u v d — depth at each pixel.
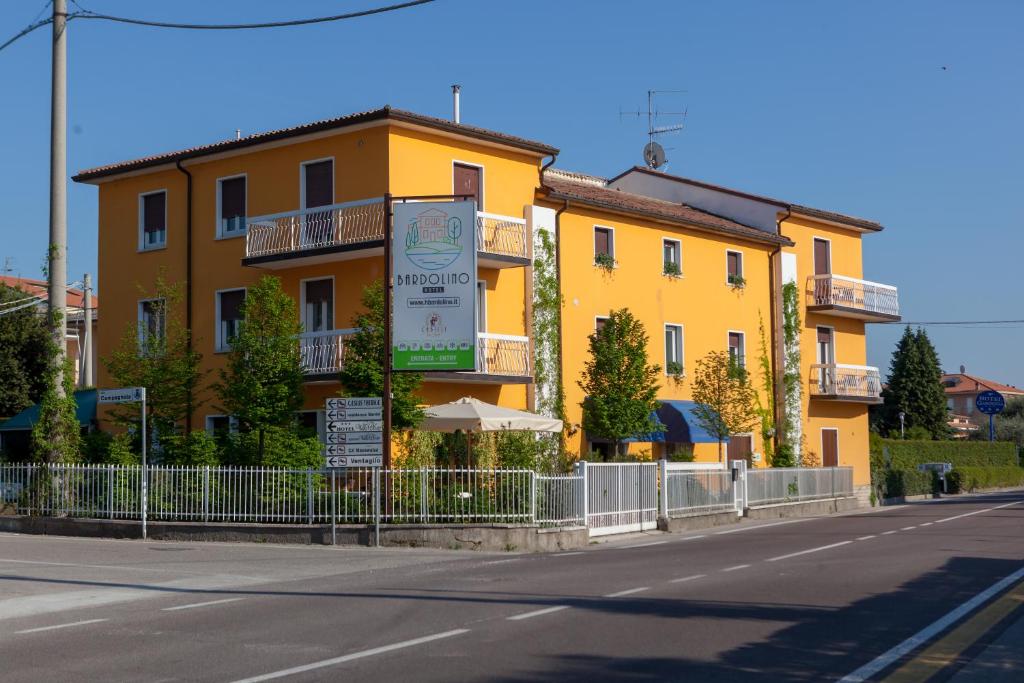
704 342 36.16
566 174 40.03
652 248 34.44
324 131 27.84
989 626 10.64
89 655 9.45
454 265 21.47
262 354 24.14
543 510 21.36
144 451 22.14
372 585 14.46
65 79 23.95
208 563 17.45
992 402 64.75
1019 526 25.48
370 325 24.52
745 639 9.85
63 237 24.17
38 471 23.44
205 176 30.64
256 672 8.54
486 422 24.06
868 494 40.25
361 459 20.41
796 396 39.44
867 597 12.72
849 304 41.47
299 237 27.84
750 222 39.78
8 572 16.09
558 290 30.81
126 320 31.97
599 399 30.44
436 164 28.16
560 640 9.81
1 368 40.12
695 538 23.48
